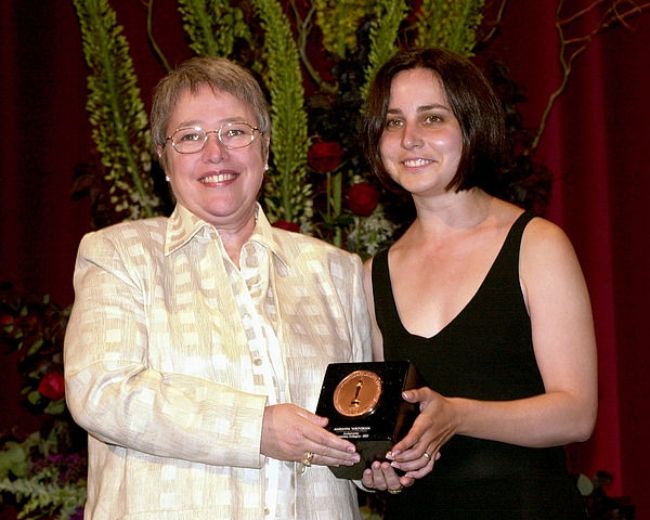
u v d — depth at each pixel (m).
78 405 2.43
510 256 2.72
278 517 2.48
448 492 2.67
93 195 3.67
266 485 2.49
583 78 4.36
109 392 2.41
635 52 4.30
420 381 2.53
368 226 3.52
